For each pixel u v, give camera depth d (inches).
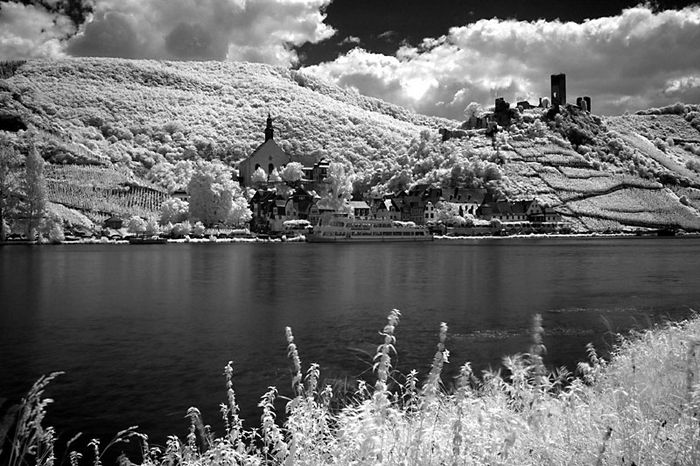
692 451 386.9
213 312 2213.3
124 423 1029.2
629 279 3307.1
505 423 458.3
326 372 1330.0
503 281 3238.2
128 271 3855.8
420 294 2704.2
